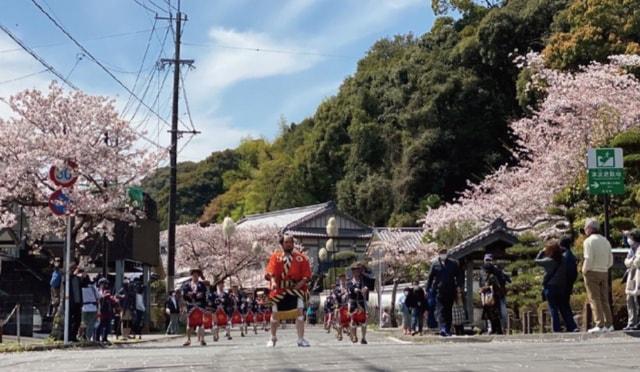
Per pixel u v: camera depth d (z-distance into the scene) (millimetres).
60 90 24984
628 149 22469
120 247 30031
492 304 17234
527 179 30641
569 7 48094
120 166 24438
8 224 23406
